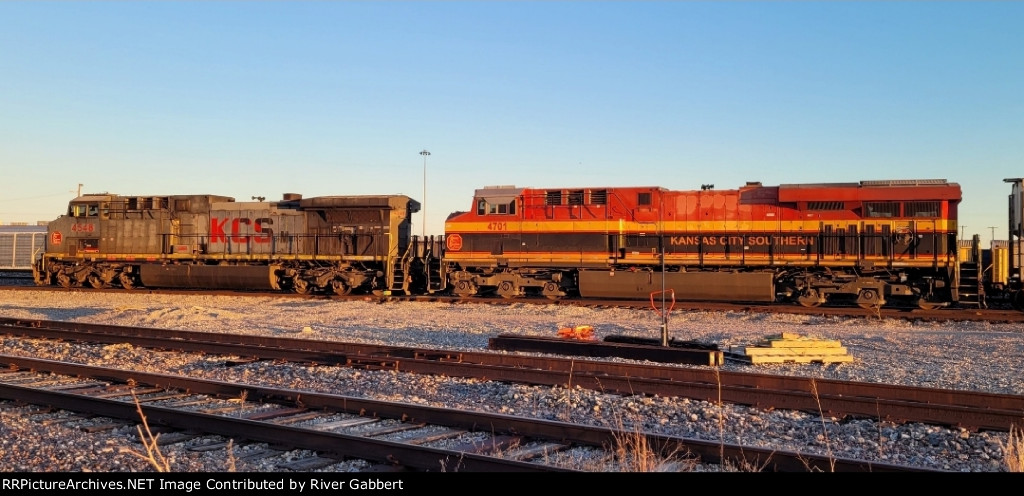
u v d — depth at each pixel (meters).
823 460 6.82
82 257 33.97
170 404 10.08
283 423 8.88
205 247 32.19
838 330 19.08
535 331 18.78
